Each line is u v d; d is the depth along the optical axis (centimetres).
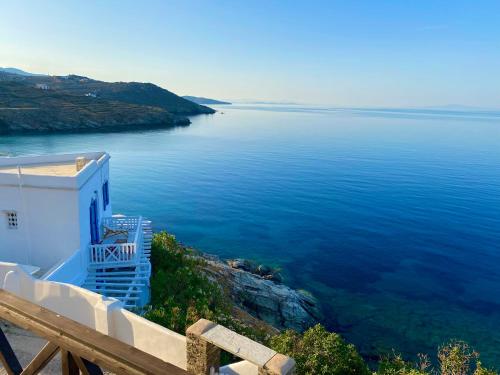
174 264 2558
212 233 5125
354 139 15900
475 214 6006
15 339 1085
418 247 4803
